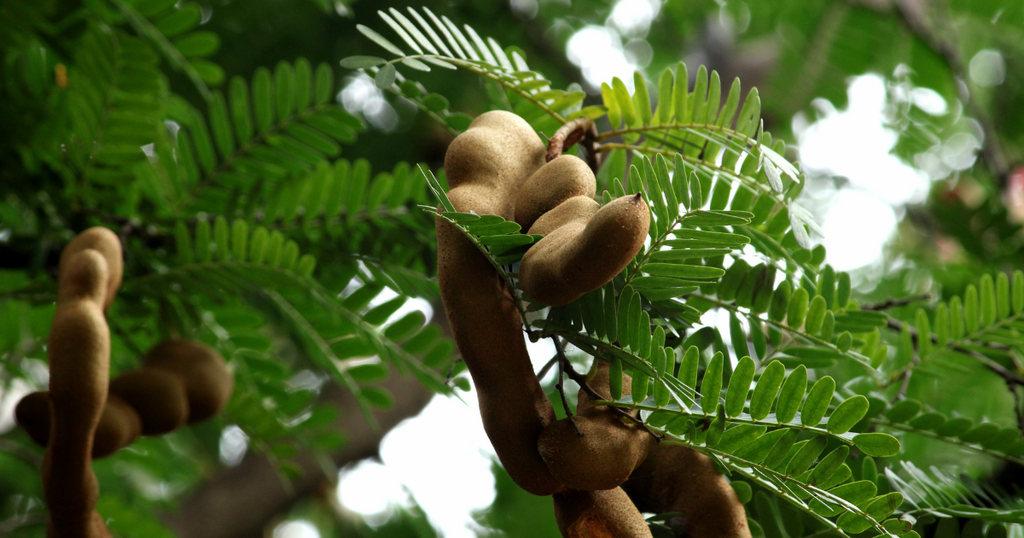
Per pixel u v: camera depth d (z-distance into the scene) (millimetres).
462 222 1025
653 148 1169
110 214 1325
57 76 1310
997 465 1233
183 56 1402
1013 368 1303
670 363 1038
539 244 1016
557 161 1050
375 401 1438
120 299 1298
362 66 1104
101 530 1090
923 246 2307
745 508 1123
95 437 1141
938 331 1257
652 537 1069
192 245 1298
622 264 994
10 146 1282
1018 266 1707
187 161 1334
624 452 1024
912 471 1161
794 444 1038
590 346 1050
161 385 1179
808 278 1187
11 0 1262
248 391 1461
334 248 1322
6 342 1503
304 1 2357
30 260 1271
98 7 1304
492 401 1034
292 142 1346
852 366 1302
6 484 2182
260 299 1605
